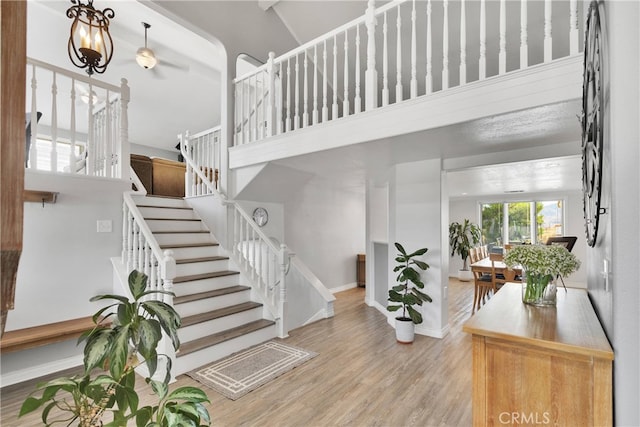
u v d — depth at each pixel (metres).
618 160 0.98
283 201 5.23
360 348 3.36
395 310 3.70
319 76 5.15
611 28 0.99
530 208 7.48
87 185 3.13
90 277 3.12
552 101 2.05
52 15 4.39
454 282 7.63
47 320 2.85
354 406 2.29
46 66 2.91
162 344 2.68
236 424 2.09
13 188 0.38
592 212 1.48
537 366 1.25
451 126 2.49
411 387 2.56
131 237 3.27
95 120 3.71
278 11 4.75
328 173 4.63
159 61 5.18
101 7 4.38
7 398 2.41
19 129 0.39
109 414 2.20
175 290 3.32
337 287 6.40
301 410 2.25
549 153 3.07
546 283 1.78
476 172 4.23
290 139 3.51
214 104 6.83
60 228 2.95
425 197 3.79
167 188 5.54
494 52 3.78
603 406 1.10
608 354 1.07
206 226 4.39
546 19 2.08
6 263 0.38
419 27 3.81
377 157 3.61
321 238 6.04
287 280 4.44
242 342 3.29
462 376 2.74
